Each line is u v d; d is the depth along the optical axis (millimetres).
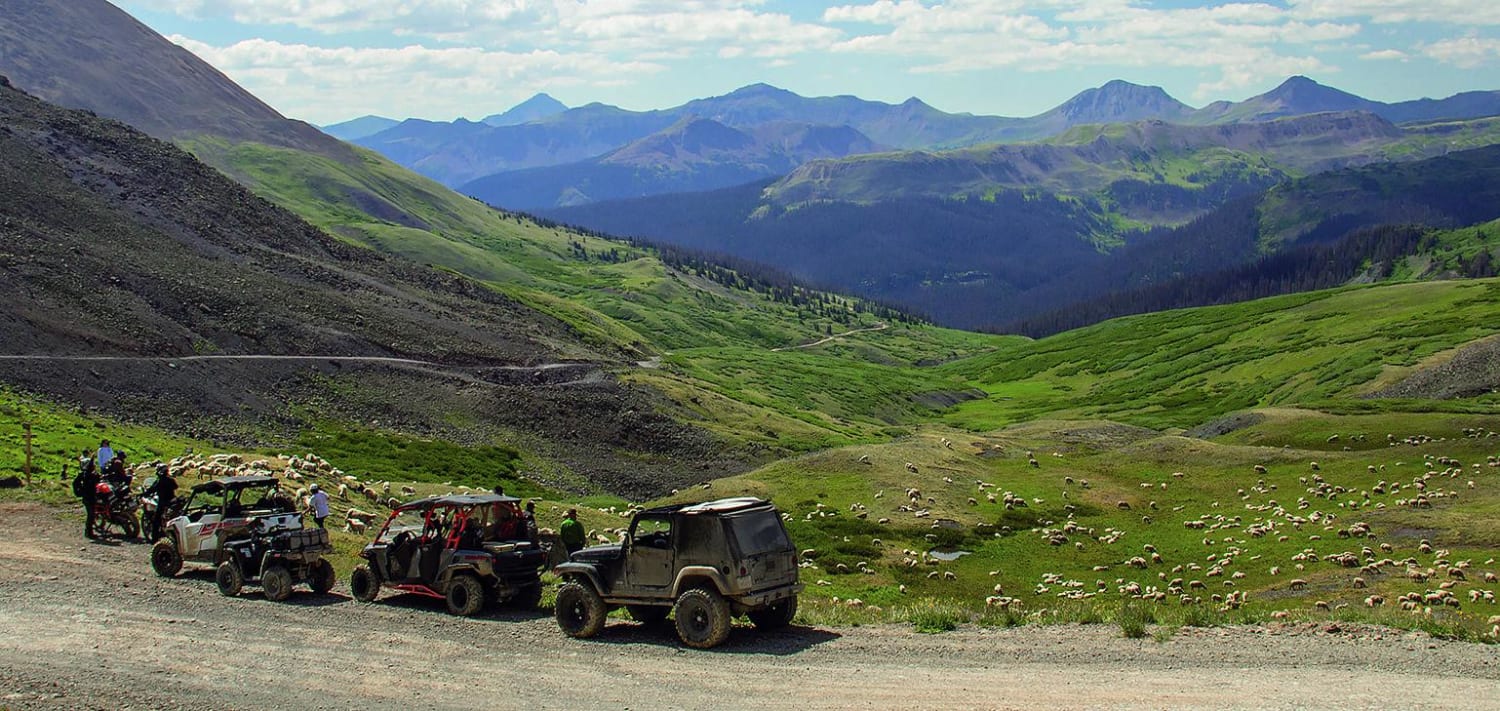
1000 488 69875
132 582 32625
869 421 188375
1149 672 21406
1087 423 100125
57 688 21094
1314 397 131125
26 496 45531
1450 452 66688
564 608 26656
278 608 29875
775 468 75438
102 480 40969
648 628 27328
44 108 153375
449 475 90188
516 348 142125
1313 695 19172
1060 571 51500
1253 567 47625
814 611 29859
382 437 98375
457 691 21469
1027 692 20203
